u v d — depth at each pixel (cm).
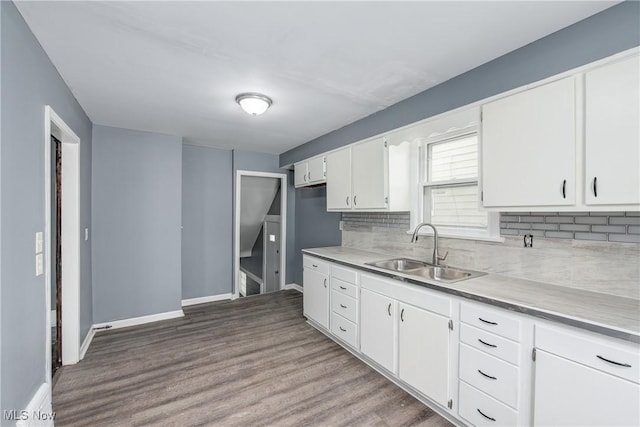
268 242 579
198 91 232
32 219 148
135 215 334
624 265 150
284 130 343
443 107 218
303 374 231
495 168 176
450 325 176
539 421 135
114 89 226
